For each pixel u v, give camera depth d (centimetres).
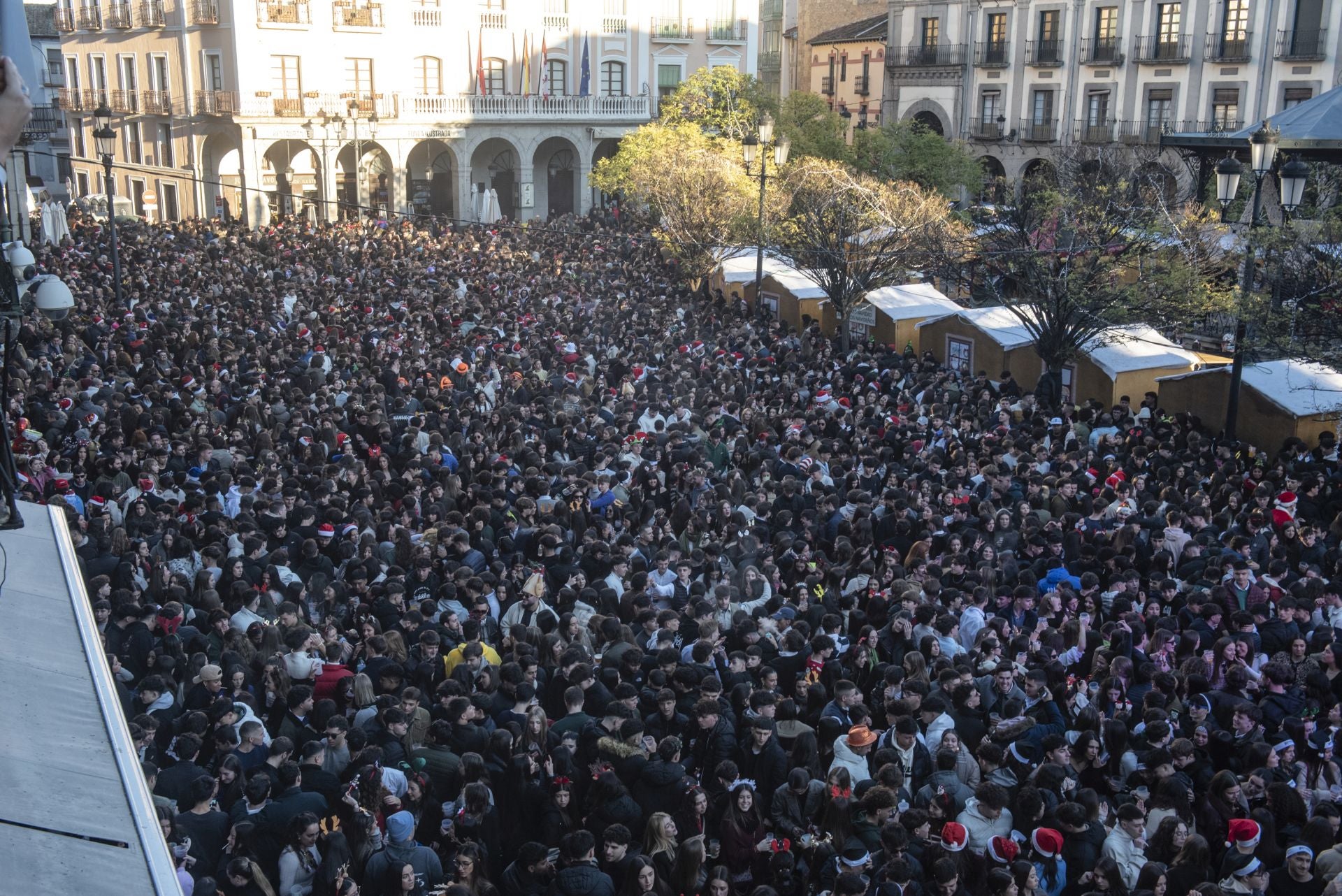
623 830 749
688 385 2142
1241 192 2825
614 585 1239
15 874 315
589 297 3281
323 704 891
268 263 3578
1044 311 2427
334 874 726
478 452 1691
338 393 2031
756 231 3064
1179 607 1214
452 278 3419
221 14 5431
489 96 6041
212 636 1027
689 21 6488
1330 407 2000
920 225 2892
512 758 825
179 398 1839
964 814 805
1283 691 989
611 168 4769
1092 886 776
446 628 1088
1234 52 4500
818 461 1730
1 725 381
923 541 1313
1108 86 4903
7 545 511
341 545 1294
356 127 5366
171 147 5894
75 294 2778
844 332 2930
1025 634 1105
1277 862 796
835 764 838
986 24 5334
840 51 6456
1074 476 1581
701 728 892
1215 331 3036
